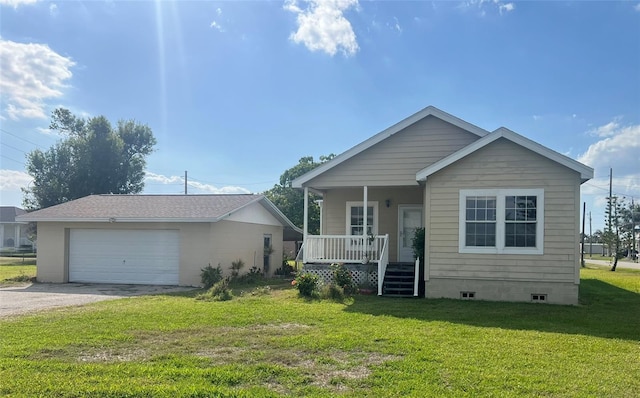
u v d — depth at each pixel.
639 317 9.90
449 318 9.48
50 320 8.95
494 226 12.39
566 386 5.20
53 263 17.84
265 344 7.07
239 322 8.82
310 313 9.88
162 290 15.19
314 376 5.52
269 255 22.81
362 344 7.05
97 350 6.68
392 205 17.31
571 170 11.95
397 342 7.18
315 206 39.84
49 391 4.93
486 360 6.21
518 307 11.09
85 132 40.09
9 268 25.58
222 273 17.39
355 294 13.43
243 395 4.84
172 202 19.16
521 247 12.18
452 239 12.64
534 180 12.16
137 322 8.76
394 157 15.08
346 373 5.64
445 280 12.66
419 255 14.08
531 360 6.25
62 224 17.84
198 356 6.38
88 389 4.98
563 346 7.09
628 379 5.48
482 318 9.53
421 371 5.69
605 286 17.52
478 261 12.43
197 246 16.72
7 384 5.12
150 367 5.80
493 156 12.43
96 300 12.38
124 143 41.12
